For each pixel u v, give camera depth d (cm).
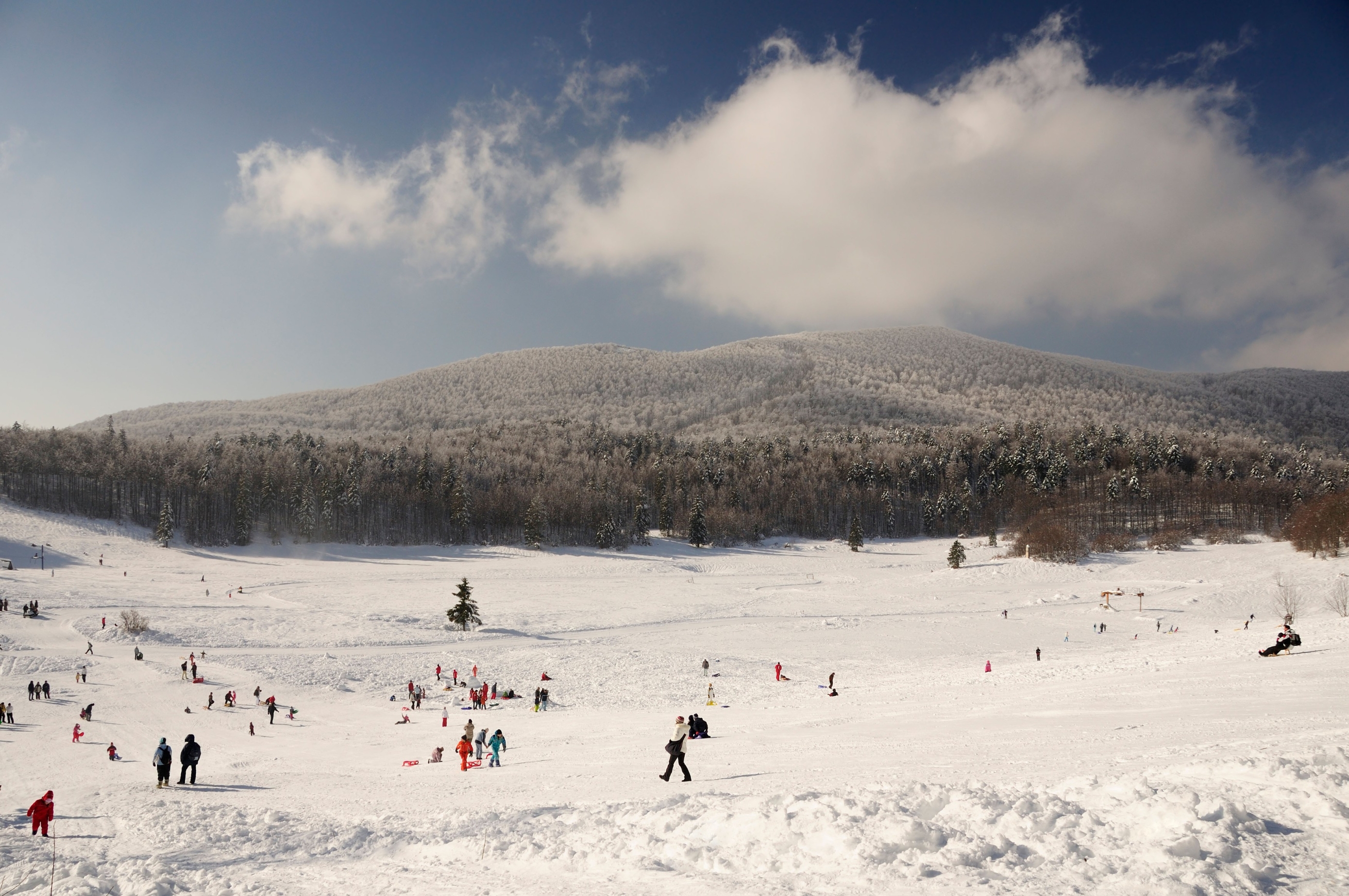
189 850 1373
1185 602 8594
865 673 5097
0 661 5075
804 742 2281
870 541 17175
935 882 798
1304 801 912
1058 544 12162
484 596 9644
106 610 7206
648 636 7088
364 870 1146
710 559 14288
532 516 14825
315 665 5334
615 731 3133
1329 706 1878
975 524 17888
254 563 12131
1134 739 1675
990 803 1011
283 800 1959
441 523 16088
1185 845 789
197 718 3944
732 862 952
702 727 2738
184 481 14575
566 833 1192
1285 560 10500
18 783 2498
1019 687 3353
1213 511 15450
